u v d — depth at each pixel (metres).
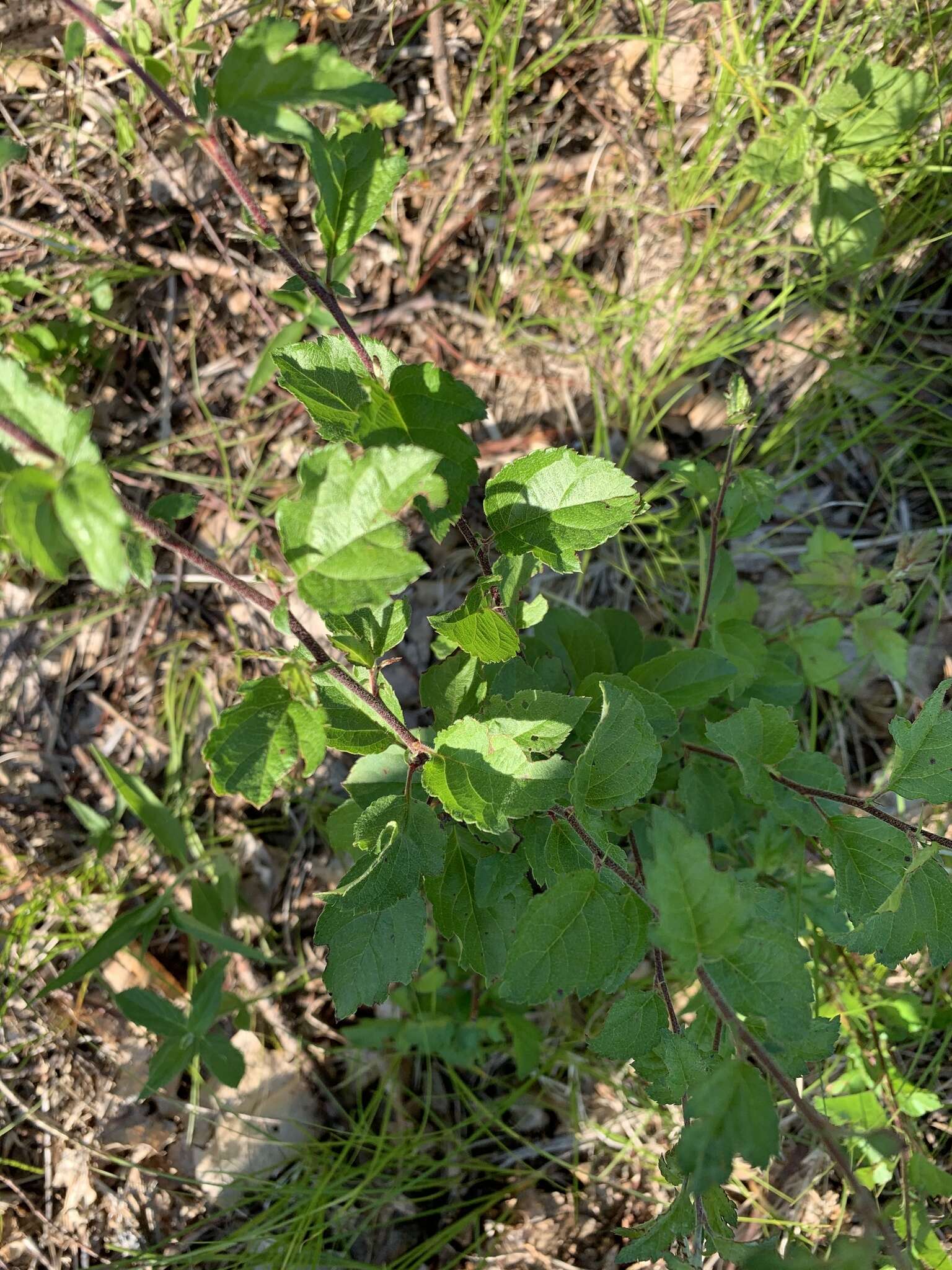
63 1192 0.50
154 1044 0.51
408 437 0.28
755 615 0.54
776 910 0.30
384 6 0.52
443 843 0.28
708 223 0.54
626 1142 0.50
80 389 0.53
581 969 0.27
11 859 0.52
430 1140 0.50
